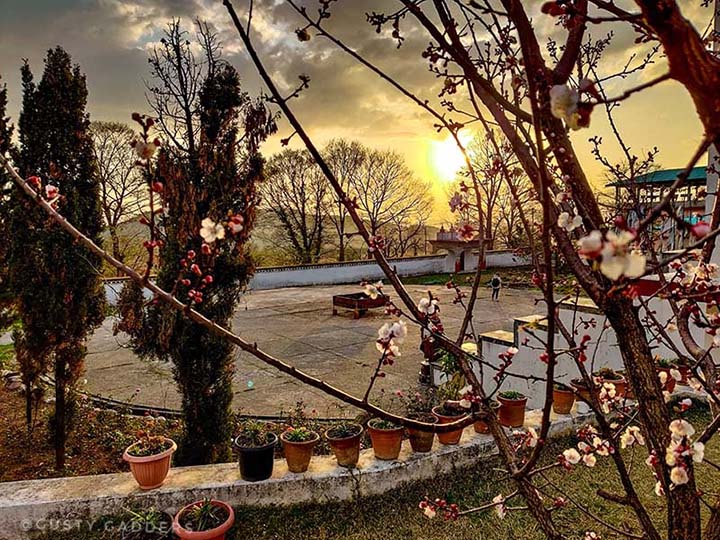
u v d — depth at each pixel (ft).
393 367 24.11
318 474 10.82
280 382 21.58
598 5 3.44
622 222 2.55
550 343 3.46
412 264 66.44
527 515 10.00
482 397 4.56
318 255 73.31
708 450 12.32
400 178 75.97
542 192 3.01
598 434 8.18
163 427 16.16
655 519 9.68
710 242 5.39
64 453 13.65
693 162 2.28
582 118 2.31
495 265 67.97
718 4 5.73
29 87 12.76
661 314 14.99
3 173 14.58
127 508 9.90
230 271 12.08
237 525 9.91
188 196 11.62
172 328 11.85
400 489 11.13
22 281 12.82
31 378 14.05
